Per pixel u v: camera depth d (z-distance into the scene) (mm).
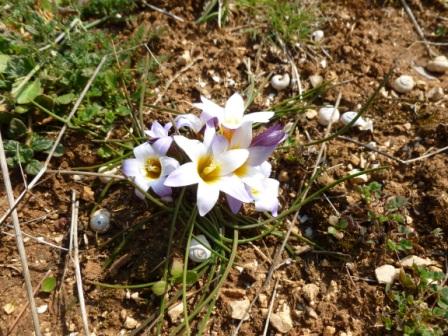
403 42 244
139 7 241
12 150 184
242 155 159
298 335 167
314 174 194
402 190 194
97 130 199
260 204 168
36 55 203
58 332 164
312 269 180
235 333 166
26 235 178
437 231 180
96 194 188
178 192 180
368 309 171
